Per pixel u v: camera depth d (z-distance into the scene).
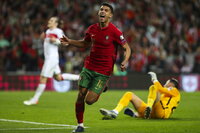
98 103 34.75
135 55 58.66
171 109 24.66
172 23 67.06
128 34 61.28
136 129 20.33
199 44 64.88
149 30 64.25
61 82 53.62
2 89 52.78
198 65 59.75
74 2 65.12
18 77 53.19
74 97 42.12
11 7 62.91
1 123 22.81
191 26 67.31
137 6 67.44
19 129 20.50
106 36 20.11
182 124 21.95
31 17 62.25
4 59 56.12
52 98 40.75
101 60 20.14
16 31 59.31
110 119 24.48
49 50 34.69
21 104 34.00
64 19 62.75
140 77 55.91
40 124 22.48
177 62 59.97
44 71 34.59
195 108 31.78
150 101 23.81
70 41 20.73
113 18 64.25
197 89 57.75
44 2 64.31
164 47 62.47
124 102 24.00
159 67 59.31
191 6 70.25
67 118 25.16
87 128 20.78
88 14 64.25
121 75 55.31
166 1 69.44
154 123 22.52
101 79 20.16
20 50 57.03
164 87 24.92
